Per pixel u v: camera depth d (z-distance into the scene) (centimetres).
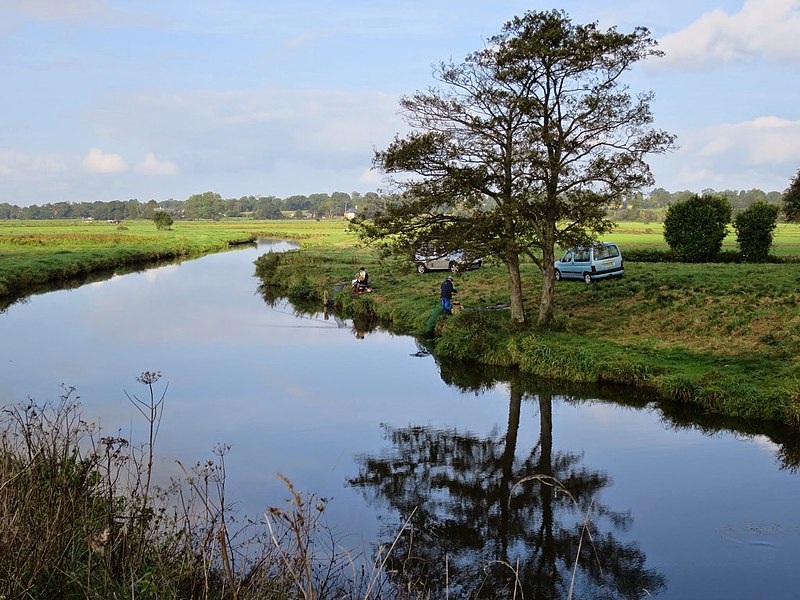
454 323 2438
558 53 1950
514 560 938
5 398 1652
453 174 2042
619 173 2033
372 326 2994
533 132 2019
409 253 2128
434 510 1109
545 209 2128
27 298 3938
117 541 600
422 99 2098
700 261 3988
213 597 603
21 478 636
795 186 4472
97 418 1508
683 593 836
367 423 1573
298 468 1273
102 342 2531
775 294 2361
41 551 539
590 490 1180
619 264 3084
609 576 886
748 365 1753
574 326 2308
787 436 1419
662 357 1911
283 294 4259
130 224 19738
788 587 845
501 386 1909
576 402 1734
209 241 10181
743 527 1015
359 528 1032
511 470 1291
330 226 18112
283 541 841
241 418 1588
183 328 2902
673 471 1249
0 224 18488
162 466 1206
